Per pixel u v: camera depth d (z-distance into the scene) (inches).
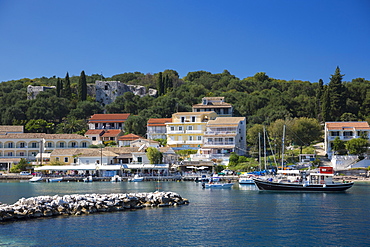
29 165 5457.7
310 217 2325.3
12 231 1941.4
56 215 2281.0
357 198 3132.4
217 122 5949.8
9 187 4079.7
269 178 3949.3
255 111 7534.5
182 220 2225.6
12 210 2164.1
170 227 2062.0
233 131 5782.5
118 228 2025.1
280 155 5339.6
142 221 2183.8
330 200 3021.7
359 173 4729.3
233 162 5246.1
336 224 2144.4
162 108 7564.0
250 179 4360.2
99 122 7199.8
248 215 2383.1
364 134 5359.3
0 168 5733.3
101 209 2427.4
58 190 3686.0
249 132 5738.2
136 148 5595.5
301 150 5413.4
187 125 6141.7
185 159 5561.0
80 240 1822.1
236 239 1855.3
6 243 1768.0
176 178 4913.9
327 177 3607.3
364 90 7116.1
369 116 6510.8
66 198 2417.6
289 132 5383.9
